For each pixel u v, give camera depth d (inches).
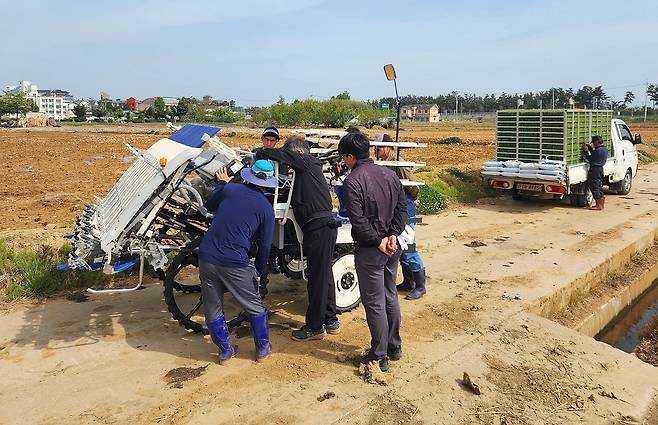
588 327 282.7
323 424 162.4
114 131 2010.3
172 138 235.3
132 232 204.8
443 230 421.7
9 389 182.2
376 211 182.2
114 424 162.6
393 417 167.8
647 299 344.8
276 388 182.4
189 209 235.1
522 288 282.8
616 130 579.8
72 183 625.6
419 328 232.2
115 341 217.9
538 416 173.2
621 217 470.9
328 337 223.1
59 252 299.3
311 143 289.4
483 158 875.4
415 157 898.7
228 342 200.1
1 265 277.7
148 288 278.8
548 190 494.6
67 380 187.9
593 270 319.0
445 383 188.2
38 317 241.1
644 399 187.8
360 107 2497.5
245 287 194.9
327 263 214.8
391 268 193.6
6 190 571.5
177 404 172.9
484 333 228.1
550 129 498.3
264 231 196.1
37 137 1517.0
